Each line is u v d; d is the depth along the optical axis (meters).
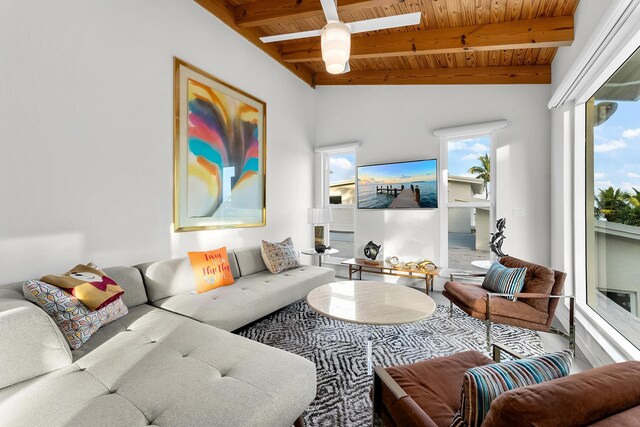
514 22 2.93
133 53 2.54
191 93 3.04
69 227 2.15
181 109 2.95
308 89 5.00
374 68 4.46
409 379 1.26
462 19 3.01
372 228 4.59
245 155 3.73
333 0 1.83
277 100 4.30
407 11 2.97
